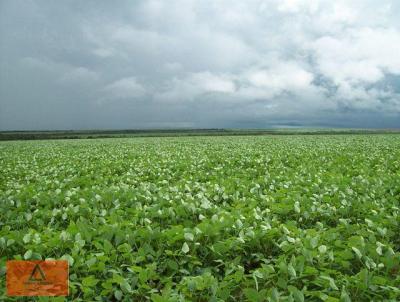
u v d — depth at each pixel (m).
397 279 4.78
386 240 6.41
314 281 4.73
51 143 48.66
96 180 13.98
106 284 4.80
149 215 7.73
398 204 8.71
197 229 6.14
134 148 32.62
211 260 5.89
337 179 11.23
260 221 7.18
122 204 8.86
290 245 5.68
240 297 4.92
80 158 23.58
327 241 6.11
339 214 8.16
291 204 8.27
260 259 5.79
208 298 4.61
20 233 6.32
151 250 5.77
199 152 25.45
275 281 5.05
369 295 4.64
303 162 17.98
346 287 4.72
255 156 21.62
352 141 39.19
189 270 5.49
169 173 15.14
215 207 8.05
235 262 5.42
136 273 5.28
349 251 5.33
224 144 36.44
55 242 5.89
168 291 4.51
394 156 19.75
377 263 5.32
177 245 6.10
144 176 14.40
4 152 31.98
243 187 10.60
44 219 7.91
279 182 11.60
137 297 4.93
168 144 38.88
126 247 5.62
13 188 12.62
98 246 5.79
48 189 12.26
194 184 11.58
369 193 9.59
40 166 19.81
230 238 5.96
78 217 8.12
